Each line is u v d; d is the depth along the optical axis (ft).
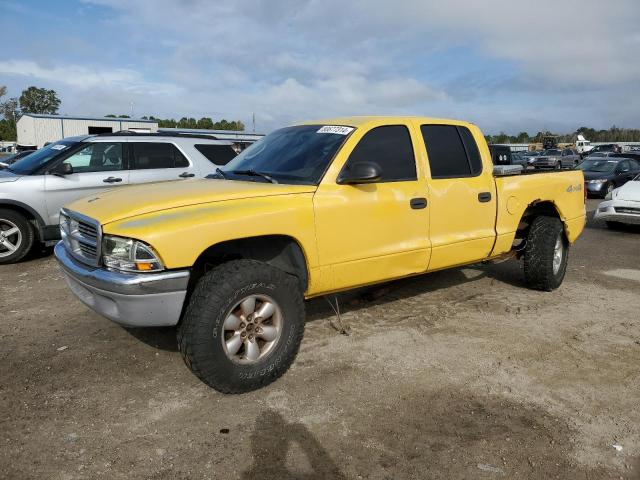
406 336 15.28
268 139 16.25
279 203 12.28
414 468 9.34
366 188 13.82
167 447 9.89
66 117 136.67
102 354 13.93
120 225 10.88
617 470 9.38
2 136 279.49
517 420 10.90
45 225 25.11
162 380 12.52
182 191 12.60
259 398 11.70
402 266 14.83
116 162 26.99
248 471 9.23
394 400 11.64
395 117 15.31
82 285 11.87
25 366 13.23
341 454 9.71
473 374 12.92
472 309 17.78
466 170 16.58
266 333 11.99
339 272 13.44
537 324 16.46
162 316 10.96
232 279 11.21
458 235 16.19
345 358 13.74
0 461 9.42
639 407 11.50
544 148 184.55
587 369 13.29
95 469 9.25
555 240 19.27
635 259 27.27
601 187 58.49
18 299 18.80
